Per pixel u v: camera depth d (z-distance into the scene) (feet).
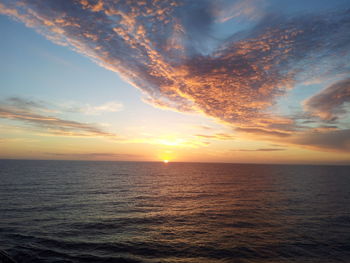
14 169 291.17
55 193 125.59
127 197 123.54
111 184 178.70
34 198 109.09
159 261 48.70
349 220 81.51
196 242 59.62
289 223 77.56
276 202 115.44
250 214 90.02
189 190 158.92
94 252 52.37
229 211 95.09
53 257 49.06
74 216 81.00
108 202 107.76
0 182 161.17
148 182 205.46
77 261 47.67
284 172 394.32
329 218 84.12
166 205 105.81
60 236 61.46
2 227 66.33
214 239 61.93
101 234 64.18
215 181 226.17
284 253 53.62
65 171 292.81
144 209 96.12
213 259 50.11
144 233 65.98
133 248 55.16
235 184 199.11
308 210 97.14
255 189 165.99
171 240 60.85
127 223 75.15
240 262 48.88
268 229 70.85
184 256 51.42
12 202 98.48
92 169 366.84
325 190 160.66
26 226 68.08
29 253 50.37
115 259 49.08
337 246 57.88
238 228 71.72
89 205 99.30
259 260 50.03
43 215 80.59
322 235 65.57
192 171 405.18
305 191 155.63
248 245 57.98
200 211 94.79
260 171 423.64
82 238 60.64
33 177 203.10
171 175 299.38
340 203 112.78
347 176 312.29
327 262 49.67
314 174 345.31
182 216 85.97
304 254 53.21
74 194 125.08
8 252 50.31
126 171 352.49
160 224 75.10
